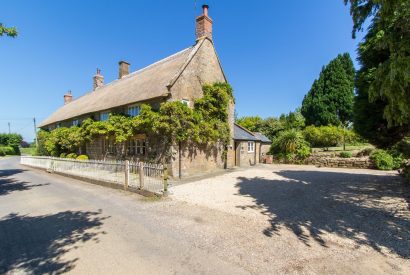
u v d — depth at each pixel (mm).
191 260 4320
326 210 7082
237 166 20609
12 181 14062
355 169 17547
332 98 33062
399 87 5195
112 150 18672
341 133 26281
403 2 4938
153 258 4418
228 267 4059
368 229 5578
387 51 9219
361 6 6461
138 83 18719
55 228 6035
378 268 3949
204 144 16016
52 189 11352
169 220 6492
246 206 7688
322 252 4527
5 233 5754
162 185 9344
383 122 10031
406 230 5441
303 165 21625
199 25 17266
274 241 5047
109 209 7684
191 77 15445
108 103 18766
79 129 20172
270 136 34781
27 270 4078
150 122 13547
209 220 6426
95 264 4238
